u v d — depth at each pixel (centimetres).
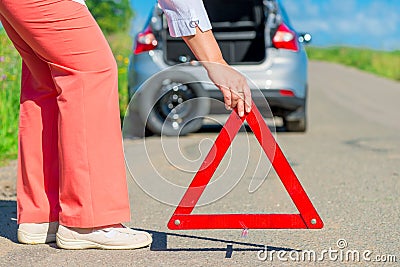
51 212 374
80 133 344
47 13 330
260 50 916
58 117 350
